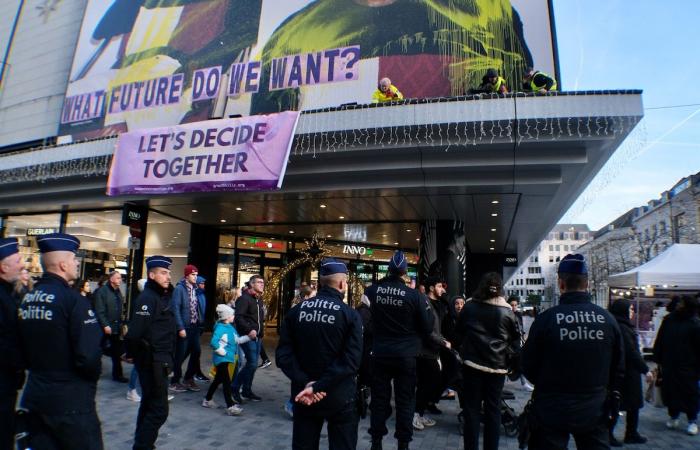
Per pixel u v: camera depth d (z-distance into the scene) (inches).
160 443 192.5
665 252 479.8
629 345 216.4
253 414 242.5
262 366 398.3
